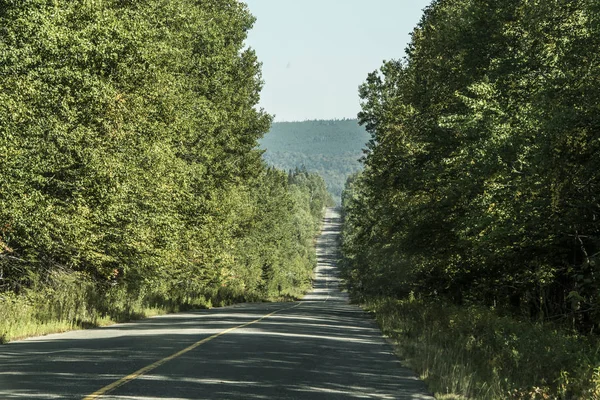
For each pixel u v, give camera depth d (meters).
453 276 48.53
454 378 16.67
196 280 83.81
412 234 47.12
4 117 31.86
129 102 40.56
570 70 30.84
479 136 35.91
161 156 42.38
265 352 21.94
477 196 35.12
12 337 24.94
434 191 48.50
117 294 47.06
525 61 35.97
